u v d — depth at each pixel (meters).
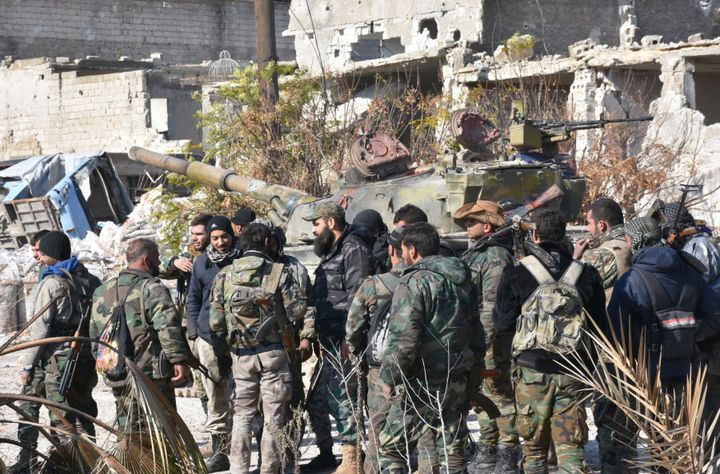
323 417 9.98
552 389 7.75
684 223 9.34
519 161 13.68
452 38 36.09
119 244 25.44
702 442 6.38
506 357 8.82
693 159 22.27
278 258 9.88
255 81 22.81
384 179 13.91
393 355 7.64
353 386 9.32
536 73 29.22
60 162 35.28
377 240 10.32
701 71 30.06
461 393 7.91
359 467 8.42
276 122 22.17
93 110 52.38
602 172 19.81
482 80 30.70
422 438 7.80
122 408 8.40
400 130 24.88
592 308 7.93
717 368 8.55
